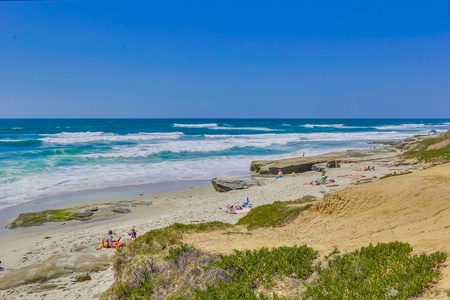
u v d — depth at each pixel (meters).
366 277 7.57
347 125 162.00
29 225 22.25
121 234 19.83
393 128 133.88
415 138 64.56
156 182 34.94
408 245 8.35
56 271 14.45
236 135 86.44
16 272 14.59
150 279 10.34
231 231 14.23
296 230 13.73
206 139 74.81
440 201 11.79
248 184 32.16
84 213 24.03
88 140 68.38
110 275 14.11
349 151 50.81
